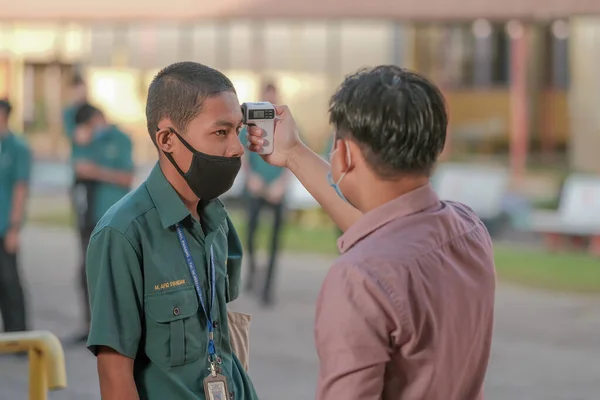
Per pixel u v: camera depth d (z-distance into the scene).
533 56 30.55
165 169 3.10
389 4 13.52
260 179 11.38
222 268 3.23
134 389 2.98
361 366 2.35
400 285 2.38
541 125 30.95
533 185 22.22
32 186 22.17
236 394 3.20
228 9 14.02
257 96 23.34
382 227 2.51
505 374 8.30
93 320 2.96
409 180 2.54
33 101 24.22
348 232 2.55
